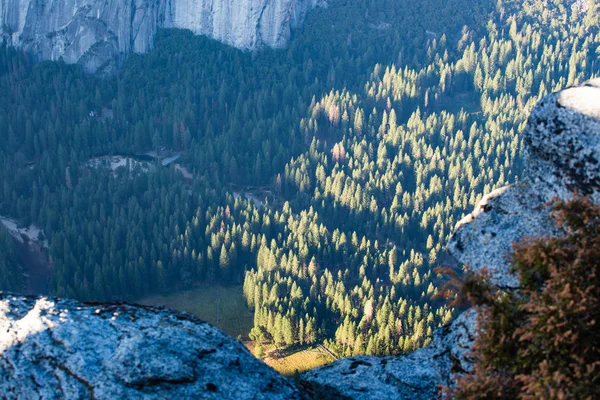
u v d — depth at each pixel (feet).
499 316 50.75
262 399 55.47
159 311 61.98
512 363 49.60
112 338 57.11
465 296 52.24
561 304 46.68
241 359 58.34
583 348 46.16
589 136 59.00
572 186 59.62
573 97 61.11
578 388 44.96
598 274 47.39
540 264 49.78
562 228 51.67
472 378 50.72
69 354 55.06
